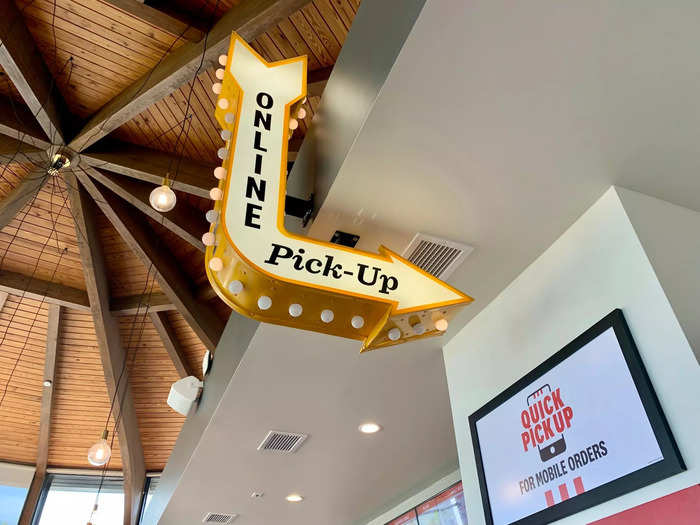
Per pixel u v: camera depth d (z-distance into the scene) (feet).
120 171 15.84
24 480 26.17
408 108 6.15
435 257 8.39
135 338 22.63
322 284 5.37
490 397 8.76
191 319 19.16
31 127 15.23
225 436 12.92
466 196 7.36
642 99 6.24
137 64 14.37
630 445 6.01
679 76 6.01
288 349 10.13
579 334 7.32
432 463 15.08
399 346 10.18
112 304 20.52
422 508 16.28
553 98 6.16
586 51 5.68
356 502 17.44
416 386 11.54
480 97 6.08
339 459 14.39
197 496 15.87
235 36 7.01
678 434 5.62
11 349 23.00
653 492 5.66
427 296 5.75
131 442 24.02
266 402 11.78
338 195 7.20
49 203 18.24
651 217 7.25
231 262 5.24
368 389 11.52
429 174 7.00
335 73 7.74
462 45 5.53
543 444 7.27
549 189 7.37
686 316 6.14
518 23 5.35
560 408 7.14
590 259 7.51
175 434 25.82
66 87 15.01
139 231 18.03
